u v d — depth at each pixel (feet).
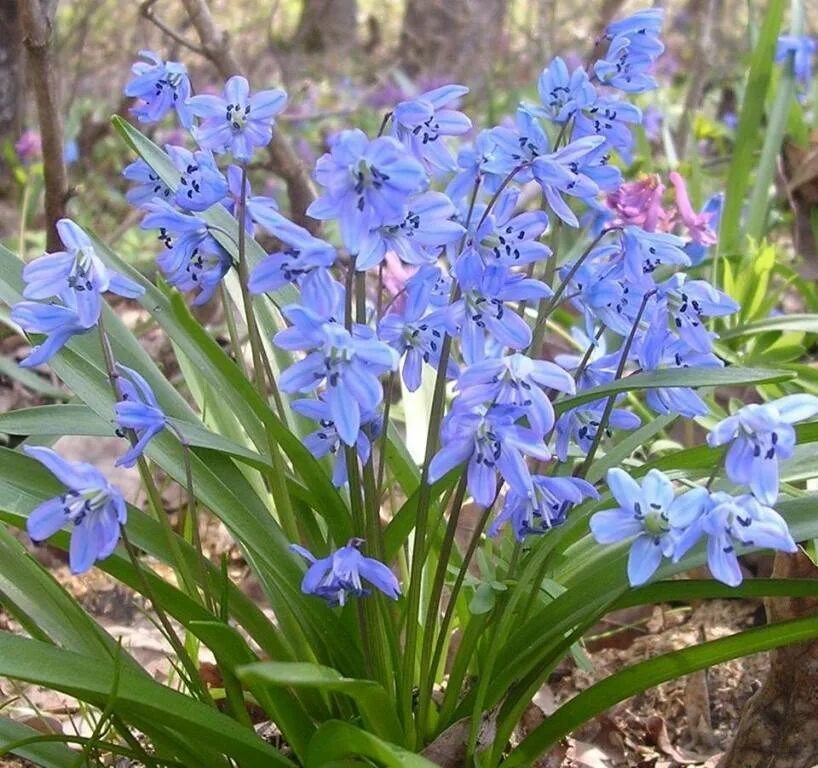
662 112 3.64
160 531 1.16
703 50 3.15
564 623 1.10
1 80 3.38
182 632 1.70
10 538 1.18
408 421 1.58
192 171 1.05
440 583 1.09
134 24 4.92
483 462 0.96
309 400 1.01
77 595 1.83
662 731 1.47
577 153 1.05
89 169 4.04
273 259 0.93
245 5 5.65
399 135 1.04
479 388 0.95
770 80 2.52
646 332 1.10
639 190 1.79
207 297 1.13
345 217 0.90
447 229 0.95
